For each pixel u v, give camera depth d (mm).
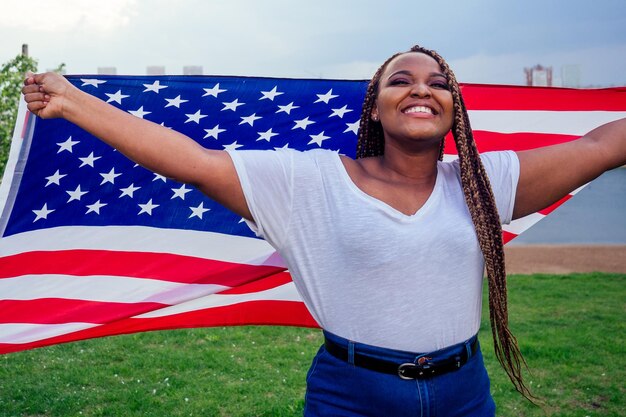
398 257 2111
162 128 2107
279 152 2232
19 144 3486
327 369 2242
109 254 3629
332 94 3715
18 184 3516
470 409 2264
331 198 2172
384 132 2320
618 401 5328
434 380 2178
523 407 5250
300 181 2172
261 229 2203
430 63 2311
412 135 2193
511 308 7773
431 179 2314
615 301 8047
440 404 2178
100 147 3527
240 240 3648
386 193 2215
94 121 2047
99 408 5309
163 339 6922
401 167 2283
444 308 2162
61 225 3582
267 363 6238
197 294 3635
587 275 9531
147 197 3613
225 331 7160
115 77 3584
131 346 6727
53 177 3539
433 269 2143
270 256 3635
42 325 3586
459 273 2184
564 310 7684
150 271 3633
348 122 3738
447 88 2305
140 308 3625
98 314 3613
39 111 2062
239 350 6578
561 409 5215
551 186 2402
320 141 3746
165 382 5809
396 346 2145
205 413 5195
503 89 3938
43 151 3504
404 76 2270
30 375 5992
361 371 2166
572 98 3947
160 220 3625
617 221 14125
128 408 5293
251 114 3709
